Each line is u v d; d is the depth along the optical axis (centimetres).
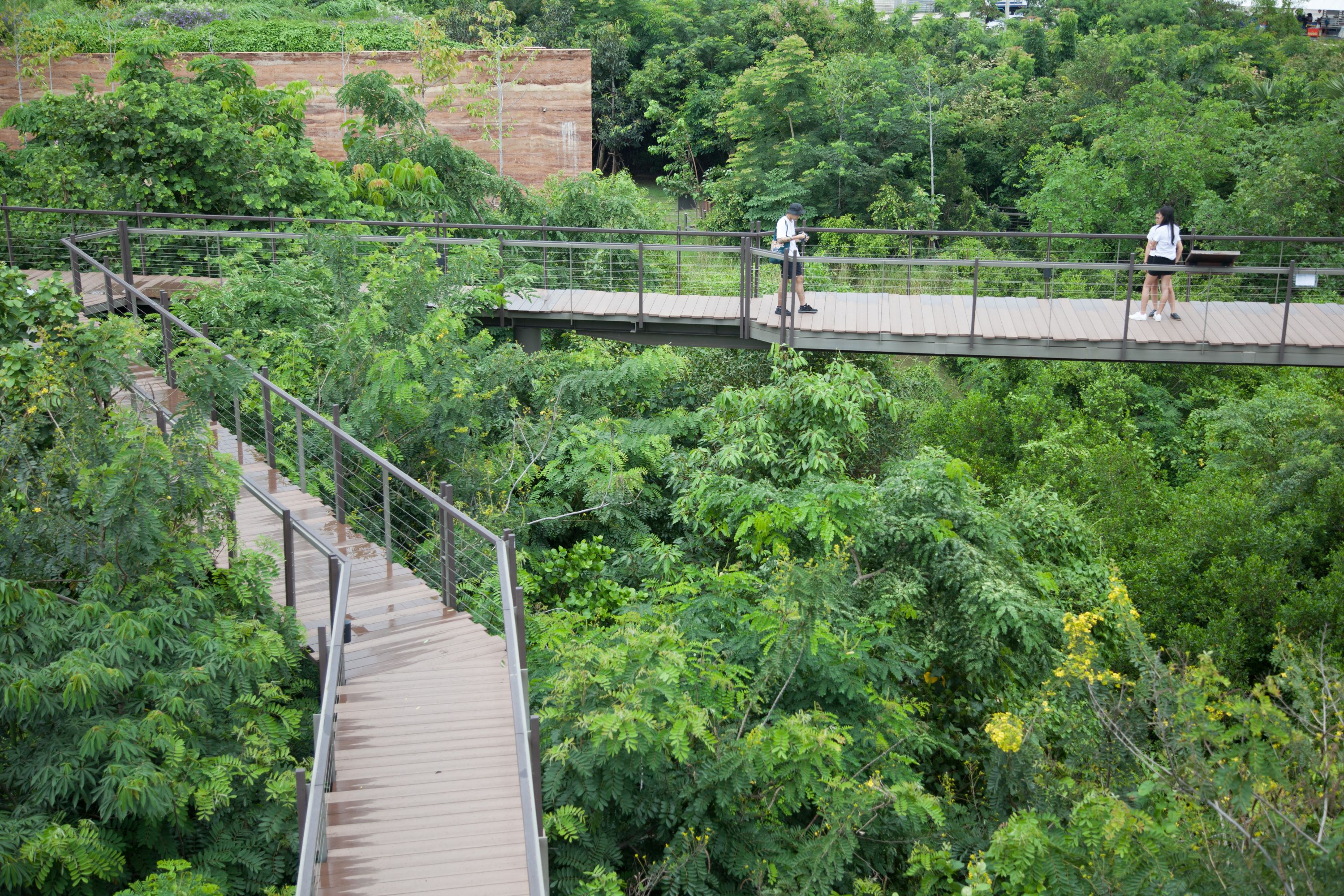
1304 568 1677
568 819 652
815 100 4322
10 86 3095
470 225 1598
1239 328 1400
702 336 1548
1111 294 2416
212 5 3981
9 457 744
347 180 2045
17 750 616
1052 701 873
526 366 1382
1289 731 571
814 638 812
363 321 1230
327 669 664
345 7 4328
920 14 8788
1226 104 4022
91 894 592
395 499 1133
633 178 5541
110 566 712
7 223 1661
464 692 754
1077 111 4919
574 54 2967
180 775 623
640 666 736
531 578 1073
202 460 775
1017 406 2192
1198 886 554
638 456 1291
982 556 1091
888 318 1474
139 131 1838
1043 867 626
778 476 1236
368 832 614
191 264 1798
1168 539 1644
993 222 4428
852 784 742
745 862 731
